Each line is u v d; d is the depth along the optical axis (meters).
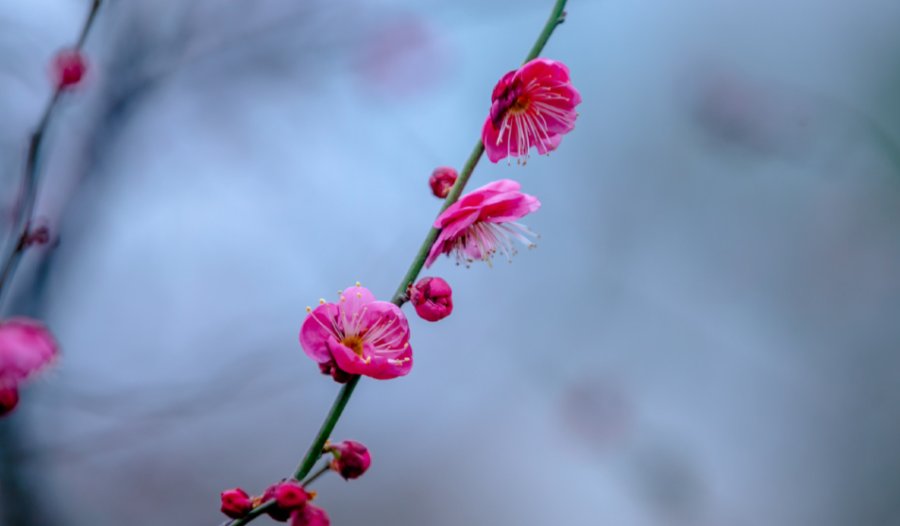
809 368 1.72
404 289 0.71
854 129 1.44
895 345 1.72
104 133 1.19
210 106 1.31
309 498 0.69
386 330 0.71
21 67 1.13
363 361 0.70
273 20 1.29
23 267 1.12
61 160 1.18
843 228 1.70
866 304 1.75
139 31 1.22
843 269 1.74
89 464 1.37
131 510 1.40
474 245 0.72
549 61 0.72
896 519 1.61
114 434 1.07
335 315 0.71
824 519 1.61
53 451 1.05
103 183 1.20
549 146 0.72
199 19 1.26
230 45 1.26
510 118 0.72
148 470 1.44
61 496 1.29
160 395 1.06
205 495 1.48
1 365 0.68
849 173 1.48
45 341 0.68
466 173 0.72
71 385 1.09
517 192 0.72
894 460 1.65
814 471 1.65
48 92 1.12
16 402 0.68
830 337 1.75
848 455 1.67
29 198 0.79
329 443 0.70
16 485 1.17
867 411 1.70
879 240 1.68
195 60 1.24
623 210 1.68
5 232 1.01
